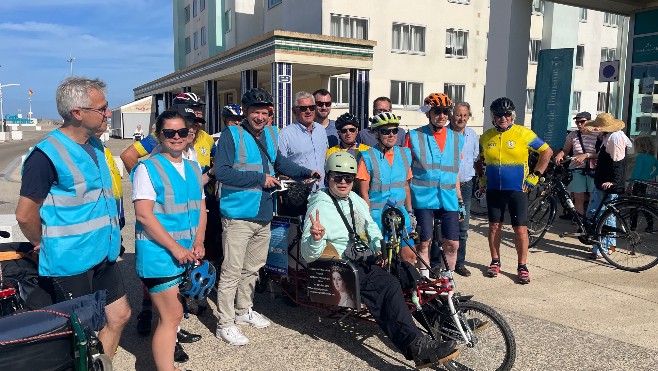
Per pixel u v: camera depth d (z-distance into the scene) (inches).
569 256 254.1
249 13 1049.5
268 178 152.6
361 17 810.2
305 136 190.5
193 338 154.6
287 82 619.2
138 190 112.0
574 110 1017.5
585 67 1015.6
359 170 164.1
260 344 153.1
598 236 240.8
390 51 848.3
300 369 137.6
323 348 150.4
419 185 189.9
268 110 157.1
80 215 106.6
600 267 235.8
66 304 94.7
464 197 224.8
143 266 114.0
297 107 188.2
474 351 131.6
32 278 115.2
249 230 155.9
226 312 154.6
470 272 227.5
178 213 116.3
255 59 665.0
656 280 216.1
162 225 114.2
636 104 393.4
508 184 212.2
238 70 730.8
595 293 200.2
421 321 136.1
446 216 192.4
